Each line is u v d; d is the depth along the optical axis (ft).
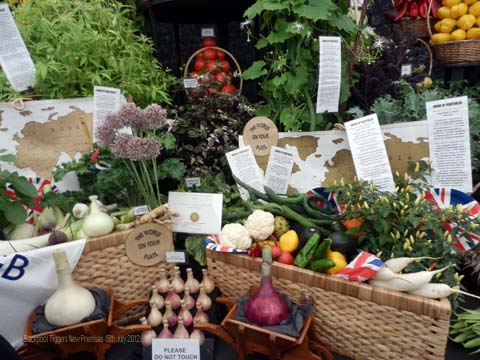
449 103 3.60
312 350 3.26
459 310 3.79
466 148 3.63
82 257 3.43
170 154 4.47
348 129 3.88
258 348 3.12
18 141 4.16
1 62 3.90
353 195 3.50
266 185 4.38
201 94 4.78
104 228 3.50
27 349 3.23
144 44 5.41
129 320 3.75
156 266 3.87
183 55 8.74
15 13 4.88
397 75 4.93
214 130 4.43
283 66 4.46
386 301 2.90
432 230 3.28
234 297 3.75
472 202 3.52
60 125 4.30
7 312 3.26
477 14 5.53
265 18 4.41
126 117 3.48
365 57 4.73
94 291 3.38
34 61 4.37
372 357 3.17
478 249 3.89
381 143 3.76
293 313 3.08
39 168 4.26
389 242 3.37
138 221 3.67
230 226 3.76
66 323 3.04
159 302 3.51
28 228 3.85
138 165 4.24
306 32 3.98
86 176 4.24
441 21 5.85
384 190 3.76
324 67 3.82
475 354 3.33
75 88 4.70
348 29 4.14
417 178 3.77
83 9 4.77
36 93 4.50
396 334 2.98
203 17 6.63
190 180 4.33
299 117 4.42
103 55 4.62
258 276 3.49
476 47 5.53
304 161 4.26
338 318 3.19
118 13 5.03
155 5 5.53
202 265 4.00
